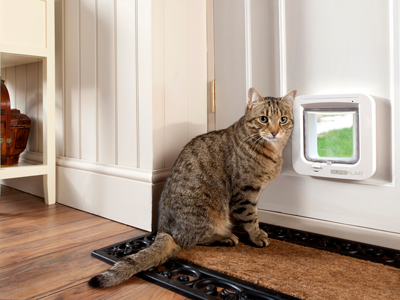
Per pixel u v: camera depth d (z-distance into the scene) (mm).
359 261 1070
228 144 1276
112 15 1538
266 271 998
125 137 1525
